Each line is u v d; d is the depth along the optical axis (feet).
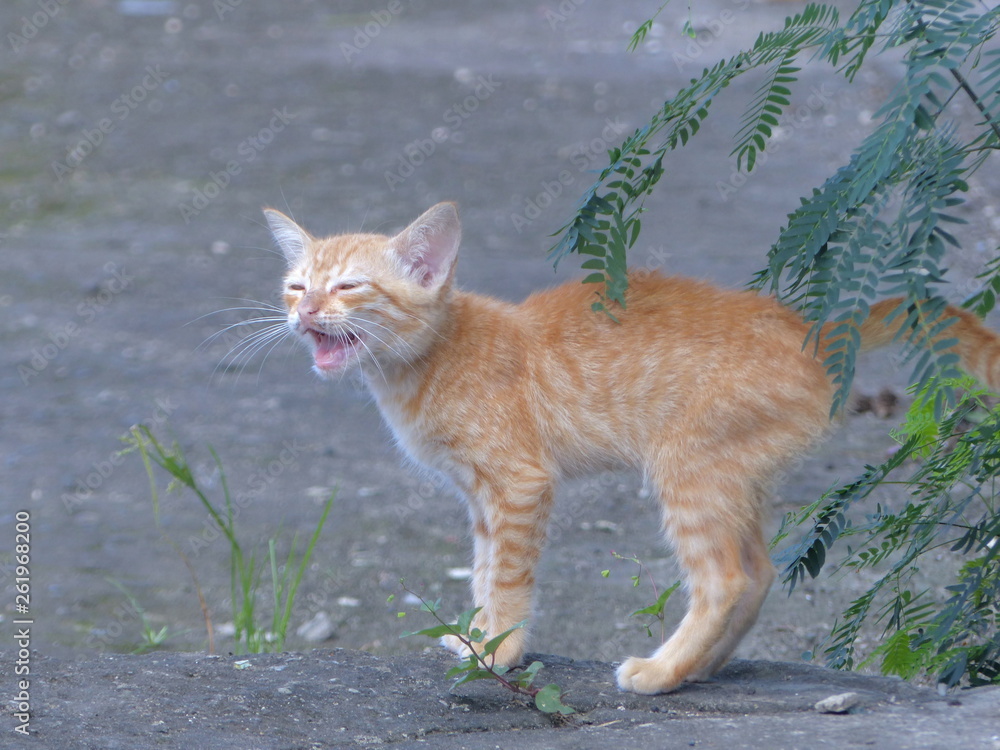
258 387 55.88
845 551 37.19
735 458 24.12
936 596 32.81
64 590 37.24
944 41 19.88
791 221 22.49
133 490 45.21
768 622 33.30
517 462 25.59
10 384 55.31
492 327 26.68
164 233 75.82
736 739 19.38
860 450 43.65
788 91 25.08
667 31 130.72
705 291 25.95
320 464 47.37
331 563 39.11
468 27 141.59
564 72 115.55
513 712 22.09
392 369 27.30
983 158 22.76
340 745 20.12
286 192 82.17
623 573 37.52
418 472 33.55
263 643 33.27
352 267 27.76
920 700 21.52
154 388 55.16
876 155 20.12
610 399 25.30
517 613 25.35
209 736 20.06
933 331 20.22
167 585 37.65
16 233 76.18
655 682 23.36
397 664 24.89
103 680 23.08
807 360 24.20
